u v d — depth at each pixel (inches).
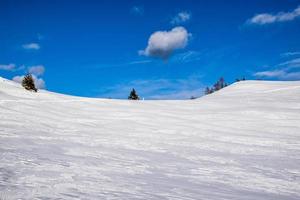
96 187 339.6
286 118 1620.3
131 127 1227.2
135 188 357.1
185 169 550.9
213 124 1422.2
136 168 505.4
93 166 475.5
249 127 1370.6
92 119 1376.7
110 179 394.6
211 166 606.9
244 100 2436.0
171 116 1627.7
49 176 370.9
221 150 837.2
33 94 2135.8
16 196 271.0
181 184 420.2
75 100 2068.2
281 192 442.0
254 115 1694.1
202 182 455.5
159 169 524.1
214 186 435.8
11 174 358.6
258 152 837.2
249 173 566.6
